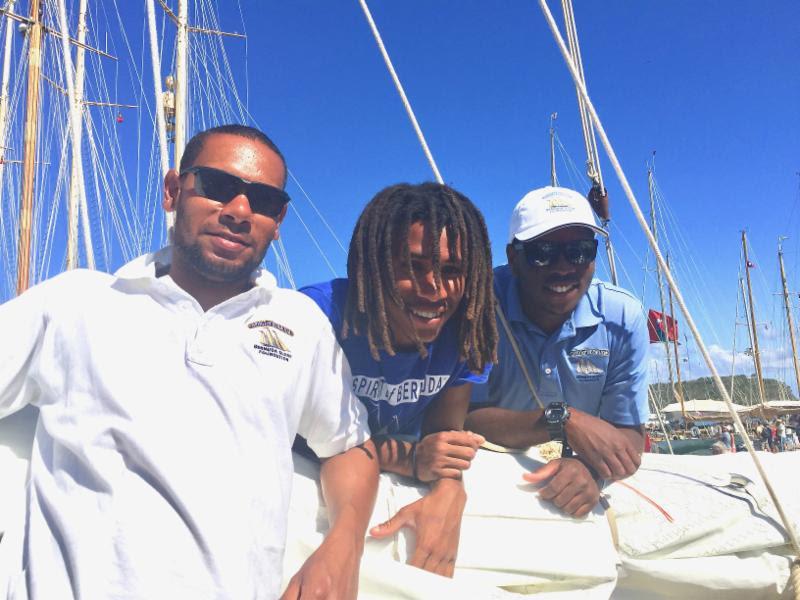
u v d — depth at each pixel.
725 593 2.13
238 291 1.79
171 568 1.39
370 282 1.86
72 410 1.50
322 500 1.88
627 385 2.58
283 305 1.77
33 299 1.61
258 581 1.50
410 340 1.94
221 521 1.46
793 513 2.30
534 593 1.93
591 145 3.74
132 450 1.47
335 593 1.50
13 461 1.65
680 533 2.15
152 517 1.42
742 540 2.18
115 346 1.54
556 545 1.97
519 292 2.60
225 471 1.50
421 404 2.14
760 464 2.15
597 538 2.03
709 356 2.16
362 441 1.92
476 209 1.95
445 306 1.86
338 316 2.02
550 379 2.58
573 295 2.42
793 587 2.11
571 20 3.38
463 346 1.97
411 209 1.80
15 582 1.42
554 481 2.04
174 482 1.45
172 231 1.83
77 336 1.55
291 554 1.74
